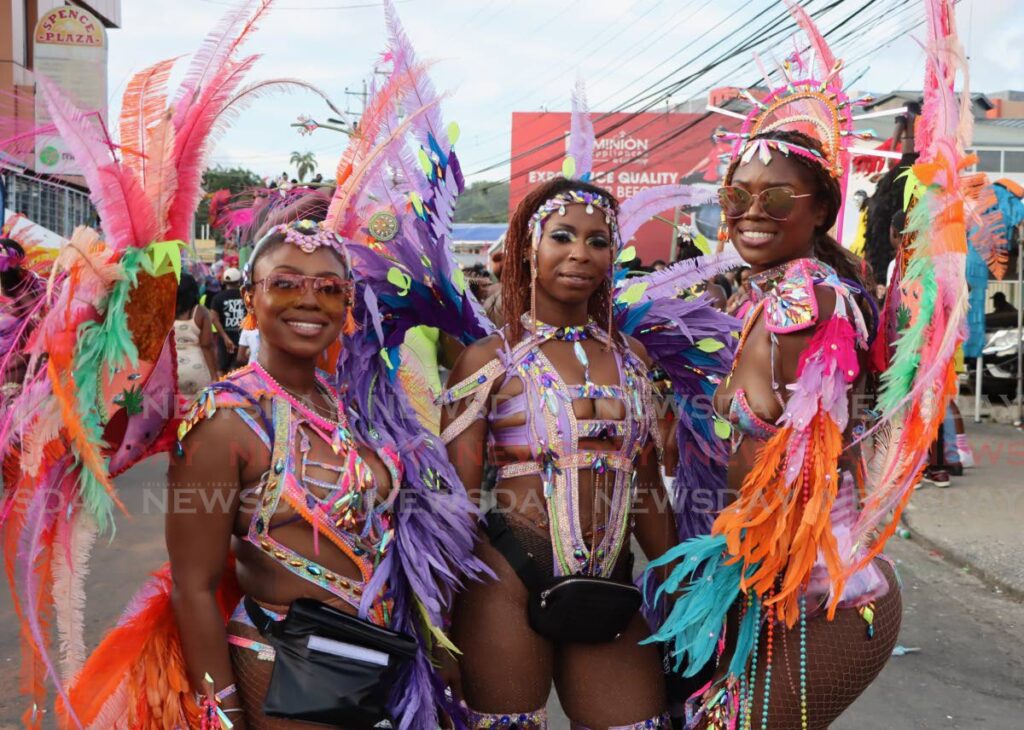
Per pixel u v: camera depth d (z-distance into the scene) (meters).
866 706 3.78
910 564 5.73
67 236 2.23
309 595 2.19
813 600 2.23
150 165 2.13
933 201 2.12
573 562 2.45
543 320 2.56
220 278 9.64
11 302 2.21
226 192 2.67
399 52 2.64
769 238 2.32
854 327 2.23
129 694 2.22
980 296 9.13
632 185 23.73
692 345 2.94
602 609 2.38
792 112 2.53
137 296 2.21
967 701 3.83
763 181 2.30
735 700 2.30
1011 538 6.00
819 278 2.25
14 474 2.15
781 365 2.24
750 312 2.35
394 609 2.38
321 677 2.09
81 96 2.13
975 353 9.49
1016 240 8.86
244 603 2.23
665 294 3.00
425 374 2.90
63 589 2.16
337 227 2.61
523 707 2.46
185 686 2.22
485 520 2.53
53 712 3.46
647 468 2.67
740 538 2.28
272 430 2.19
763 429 2.27
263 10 2.20
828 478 2.15
